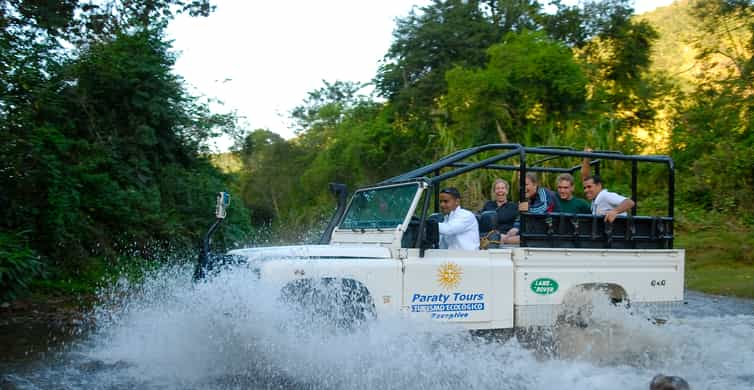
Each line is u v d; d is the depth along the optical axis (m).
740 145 19.36
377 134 29.39
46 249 11.45
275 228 32.66
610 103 24.77
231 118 17.34
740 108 21.48
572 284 6.60
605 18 26.31
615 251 6.87
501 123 22.12
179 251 14.32
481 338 6.13
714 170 19.12
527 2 27.39
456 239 6.56
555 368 6.00
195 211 15.84
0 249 9.34
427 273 5.96
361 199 7.07
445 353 5.89
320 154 36.28
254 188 43.09
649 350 6.84
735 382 5.75
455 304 6.05
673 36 33.19
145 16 14.92
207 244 6.70
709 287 12.86
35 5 11.96
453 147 21.42
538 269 6.46
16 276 9.19
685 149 21.69
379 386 5.38
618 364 6.31
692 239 17.12
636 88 26.08
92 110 13.79
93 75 13.80
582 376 5.78
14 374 5.79
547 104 22.09
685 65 30.59
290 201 41.66
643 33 26.52
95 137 13.78
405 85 28.44
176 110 15.35
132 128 14.48
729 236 16.53
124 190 13.70
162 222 14.02
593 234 6.81
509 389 5.37
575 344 6.59
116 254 13.00
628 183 20.61
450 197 6.63
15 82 11.25
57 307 9.74
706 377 5.92
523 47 22.16
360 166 31.56
